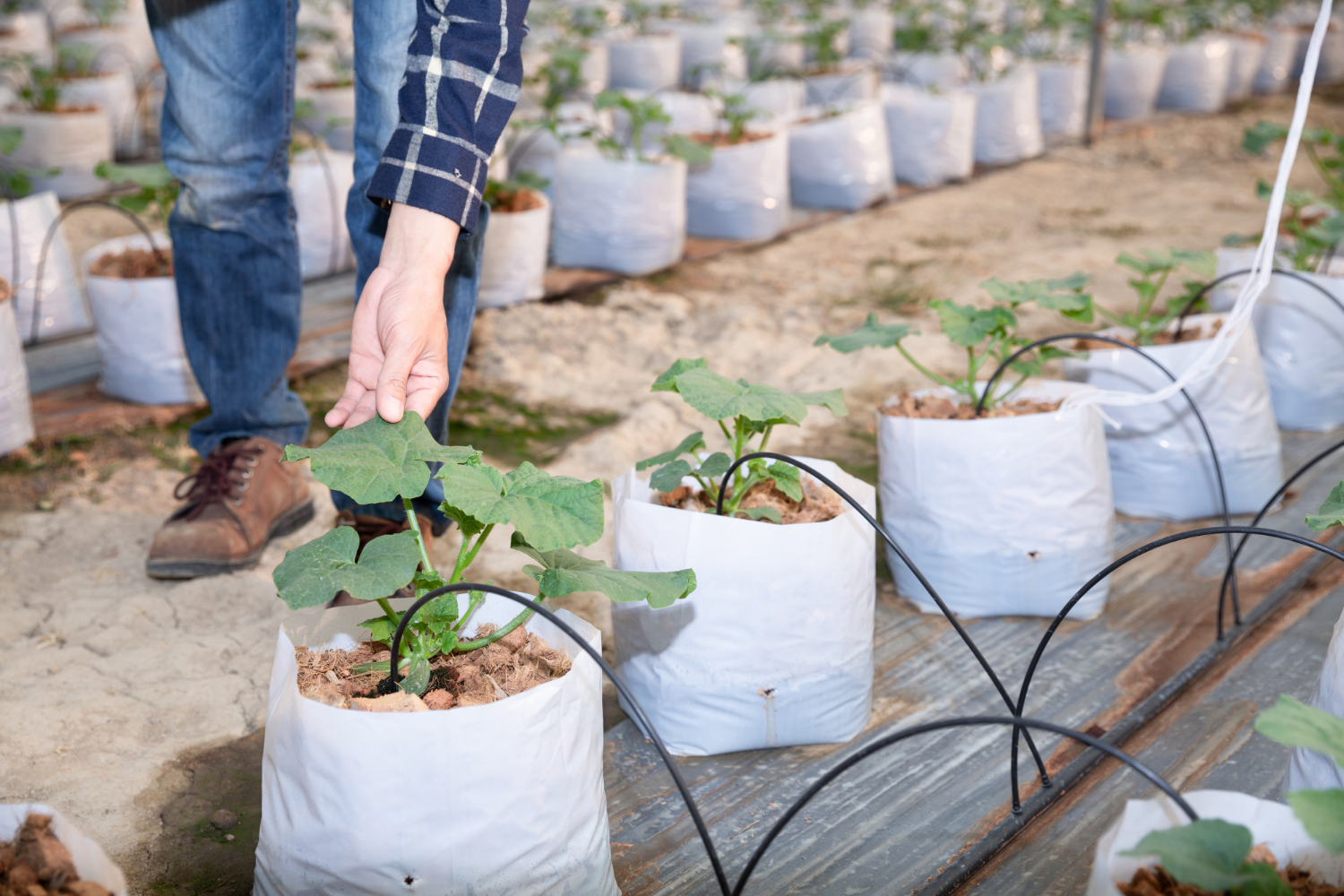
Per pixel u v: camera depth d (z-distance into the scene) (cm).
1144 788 135
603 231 352
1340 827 79
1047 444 169
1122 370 208
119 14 669
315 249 345
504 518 101
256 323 185
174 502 218
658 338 311
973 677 162
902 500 178
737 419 146
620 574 110
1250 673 161
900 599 186
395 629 108
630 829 129
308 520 211
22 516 208
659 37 661
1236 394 205
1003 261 389
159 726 148
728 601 135
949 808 132
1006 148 552
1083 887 118
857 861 123
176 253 179
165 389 258
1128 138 623
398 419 112
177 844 127
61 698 153
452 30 123
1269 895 76
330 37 650
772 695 139
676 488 145
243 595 182
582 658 107
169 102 167
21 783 135
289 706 100
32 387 267
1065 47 728
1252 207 471
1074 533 172
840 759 142
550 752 101
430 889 98
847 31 748
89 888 83
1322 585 187
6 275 288
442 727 96
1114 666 164
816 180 450
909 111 493
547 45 602
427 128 122
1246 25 808
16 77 544
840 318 330
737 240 404
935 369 289
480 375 285
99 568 191
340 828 97
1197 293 206
